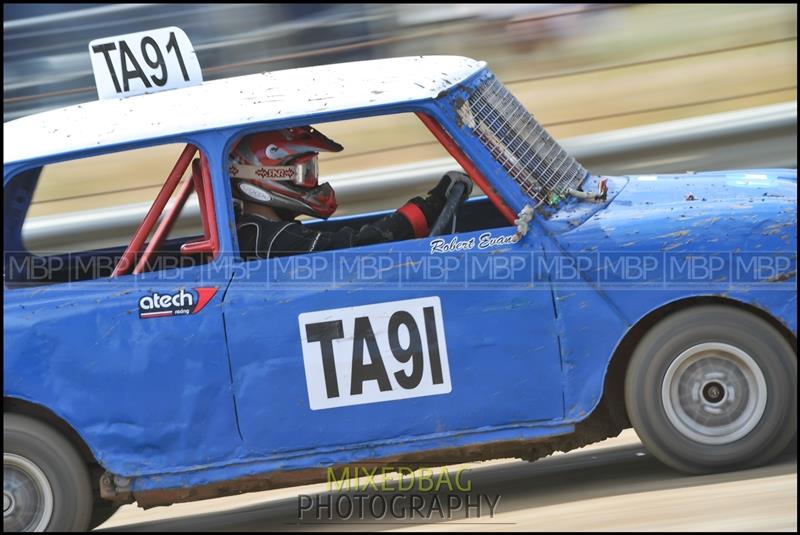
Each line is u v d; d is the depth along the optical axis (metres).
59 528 15.30
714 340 14.62
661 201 15.23
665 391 14.73
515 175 15.05
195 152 15.43
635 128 28.98
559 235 14.80
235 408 14.92
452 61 16.41
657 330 14.70
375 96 15.09
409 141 32.59
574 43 38.31
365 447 14.95
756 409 14.68
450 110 15.05
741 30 39.66
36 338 15.02
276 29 30.00
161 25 29.83
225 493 15.28
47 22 29.89
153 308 14.95
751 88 36.25
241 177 15.68
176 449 15.05
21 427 15.23
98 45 16.91
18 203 16.59
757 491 13.95
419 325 14.76
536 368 14.73
